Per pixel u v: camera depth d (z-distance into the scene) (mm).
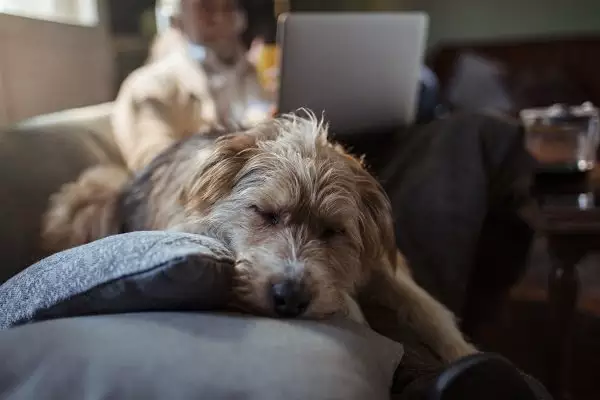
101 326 799
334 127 1928
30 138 1737
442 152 1832
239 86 2629
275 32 3998
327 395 720
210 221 1309
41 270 955
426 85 3348
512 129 1896
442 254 1752
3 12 2057
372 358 868
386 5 5133
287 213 1307
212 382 713
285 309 1070
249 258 1165
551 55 4504
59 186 1736
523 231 1928
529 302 2977
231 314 914
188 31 2551
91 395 705
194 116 2344
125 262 866
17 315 888
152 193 1464
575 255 1900
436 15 5117
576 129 2146
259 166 1338
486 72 4449
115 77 3191
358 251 1399
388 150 2020
